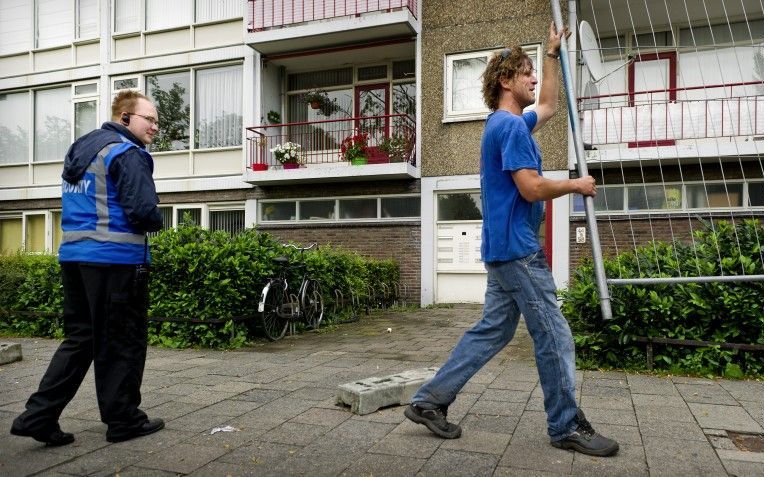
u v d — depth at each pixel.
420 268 11.96
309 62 13.60
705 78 10.98
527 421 3.19
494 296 2.85
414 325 8.44
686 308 4.52
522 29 11.30
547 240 10.84
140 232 2.95
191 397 3.82
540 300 2.68
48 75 15.36
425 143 11.93
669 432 2.98
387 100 13.38
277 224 13.05
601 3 11.12
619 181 10.59
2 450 2.75
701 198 10.16
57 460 2.62
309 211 12.94
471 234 11.70
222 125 13.83
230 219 13.77
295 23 12.53
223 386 4.17
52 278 7.32
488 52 11.58
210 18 13.91
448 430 2.89
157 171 14.24
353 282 9.10
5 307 7.37
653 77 11.28
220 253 6.29
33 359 5.49
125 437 2.89
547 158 10.88
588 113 10.66
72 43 15.12
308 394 3.90
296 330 7.53
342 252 9.68
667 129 10.23
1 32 15.92
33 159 15.59
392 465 2.52
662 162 10.20
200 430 3.07
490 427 3.08
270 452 2.71
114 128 3.00
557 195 2.61
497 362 5.06
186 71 14.16
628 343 4.71
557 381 2.66
